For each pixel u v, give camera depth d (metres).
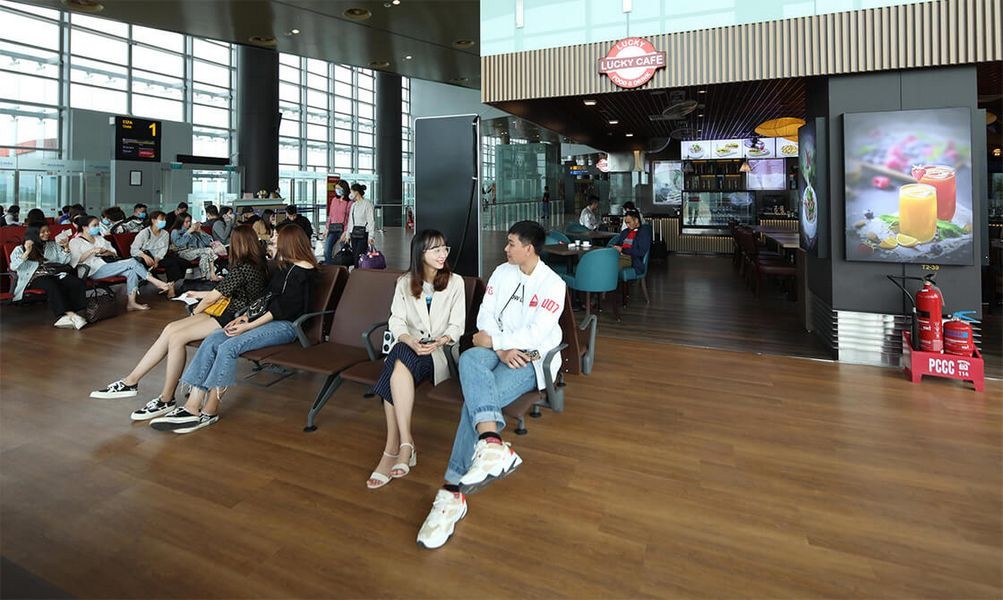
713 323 6.18
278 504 2.44
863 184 4.39
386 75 24.89
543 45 5.67
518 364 2.65
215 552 2.09
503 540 2.17
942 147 4.13
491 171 12.73
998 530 2.21
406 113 28.77
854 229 4.45
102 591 1.86
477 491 2.50
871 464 2.80
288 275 3.68
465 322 3.32
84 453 2.93
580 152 16.09
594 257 6.06
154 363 3.75
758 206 15.01
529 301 2.85
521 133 10.95
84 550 2.09
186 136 16.94
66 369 4.40
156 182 14.73
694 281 9.45
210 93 20.02
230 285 3.63
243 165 18.80
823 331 5.10
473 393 2.46
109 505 2.42
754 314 6.66
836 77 4.58
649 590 1.88
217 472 2.74
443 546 2.13
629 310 6.98
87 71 16.36
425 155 5.78
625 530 2.24
